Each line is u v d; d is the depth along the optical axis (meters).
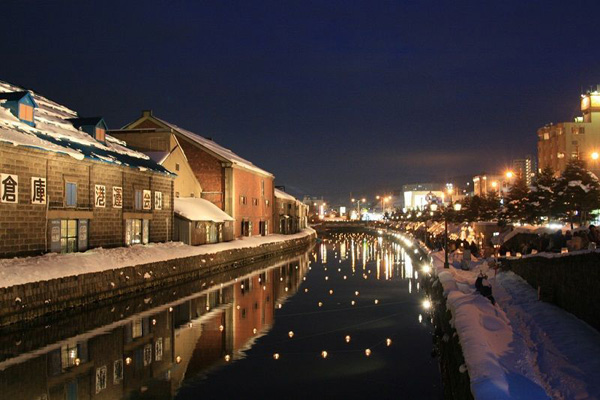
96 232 34.25
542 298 21.47
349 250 82.38
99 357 18.25
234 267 53.03
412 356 18.97
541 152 112.81
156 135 57.03
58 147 29.75
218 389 15.16
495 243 55.06
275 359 18.42
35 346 19.56
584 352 14.13
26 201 27.39
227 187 63.66
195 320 25.12
